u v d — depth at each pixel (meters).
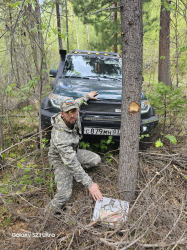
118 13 9.88
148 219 2.04
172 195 2.42
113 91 2.99
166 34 6.11
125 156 2.16
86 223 2.05
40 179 2.61
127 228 1.93
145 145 3.27
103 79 3.73
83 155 2.66
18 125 4.28
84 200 2.30
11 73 2.83
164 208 2.13
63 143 2.07
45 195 2.42
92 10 8.58
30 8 2.27
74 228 1.87
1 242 1.91
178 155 3.06
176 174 2.77
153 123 3.04
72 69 3.93
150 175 2.71
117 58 4.28
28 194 2.46
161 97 3.35
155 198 2.24
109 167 2.82
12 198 2.38
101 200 2.11
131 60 1.89
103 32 9.27
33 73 3.01
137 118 2.04
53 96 2.93
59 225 1.93
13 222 2.17
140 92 2.00
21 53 2.73
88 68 3.96
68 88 3.01
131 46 1.86
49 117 2.82
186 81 6.71
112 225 1.99
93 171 2.83
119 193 2.32
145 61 9.07
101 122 2.77
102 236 1.88
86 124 2.79
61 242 1.87
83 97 2.73
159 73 6.54
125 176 2.22
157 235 1.93
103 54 4.37
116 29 9.09
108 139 2.99
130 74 1.93
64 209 2.29
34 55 2.52
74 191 2.57
